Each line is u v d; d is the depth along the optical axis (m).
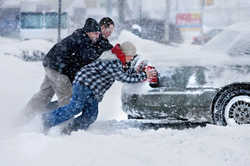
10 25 80.06
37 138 11.89
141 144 11.43
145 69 14.48
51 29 77.19
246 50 15.22
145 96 14.88
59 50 15.20
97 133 14.51
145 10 122.94
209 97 14.76
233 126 13.54
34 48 49.66
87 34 15.13
